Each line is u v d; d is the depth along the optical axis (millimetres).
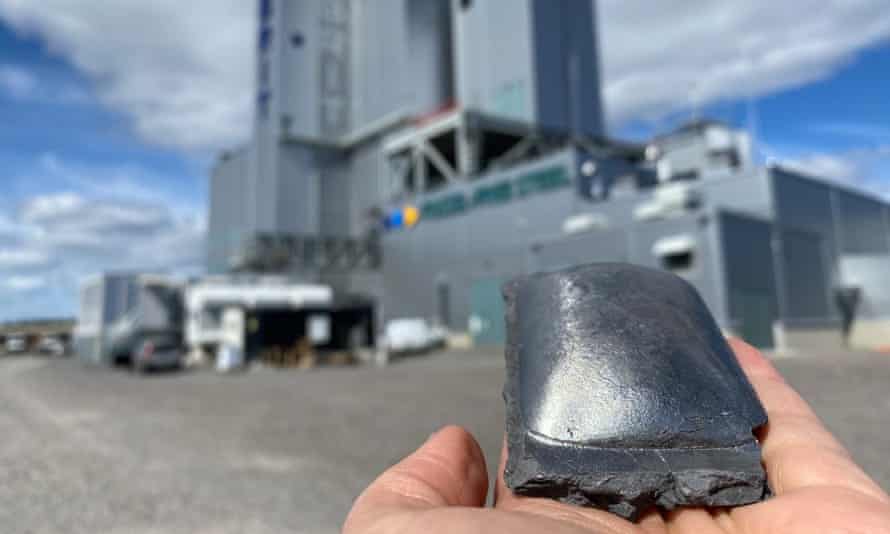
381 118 59156
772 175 24062
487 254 34156
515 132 42438
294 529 4332
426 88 58219
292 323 28125
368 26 63125
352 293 44312
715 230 19453
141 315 27469
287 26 61656
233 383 17469
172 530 4359
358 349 30500
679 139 35469
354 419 9383
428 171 48531
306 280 44688
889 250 31438
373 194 58500
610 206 28172
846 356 17938
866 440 6035
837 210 27844
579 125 55250
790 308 22219
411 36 58844
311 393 13797
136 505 4992
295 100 60781
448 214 37406
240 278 31641
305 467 6242
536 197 31891
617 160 33500
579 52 57438
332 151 62375
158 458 6836
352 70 64375
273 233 56438
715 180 25656
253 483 5625
